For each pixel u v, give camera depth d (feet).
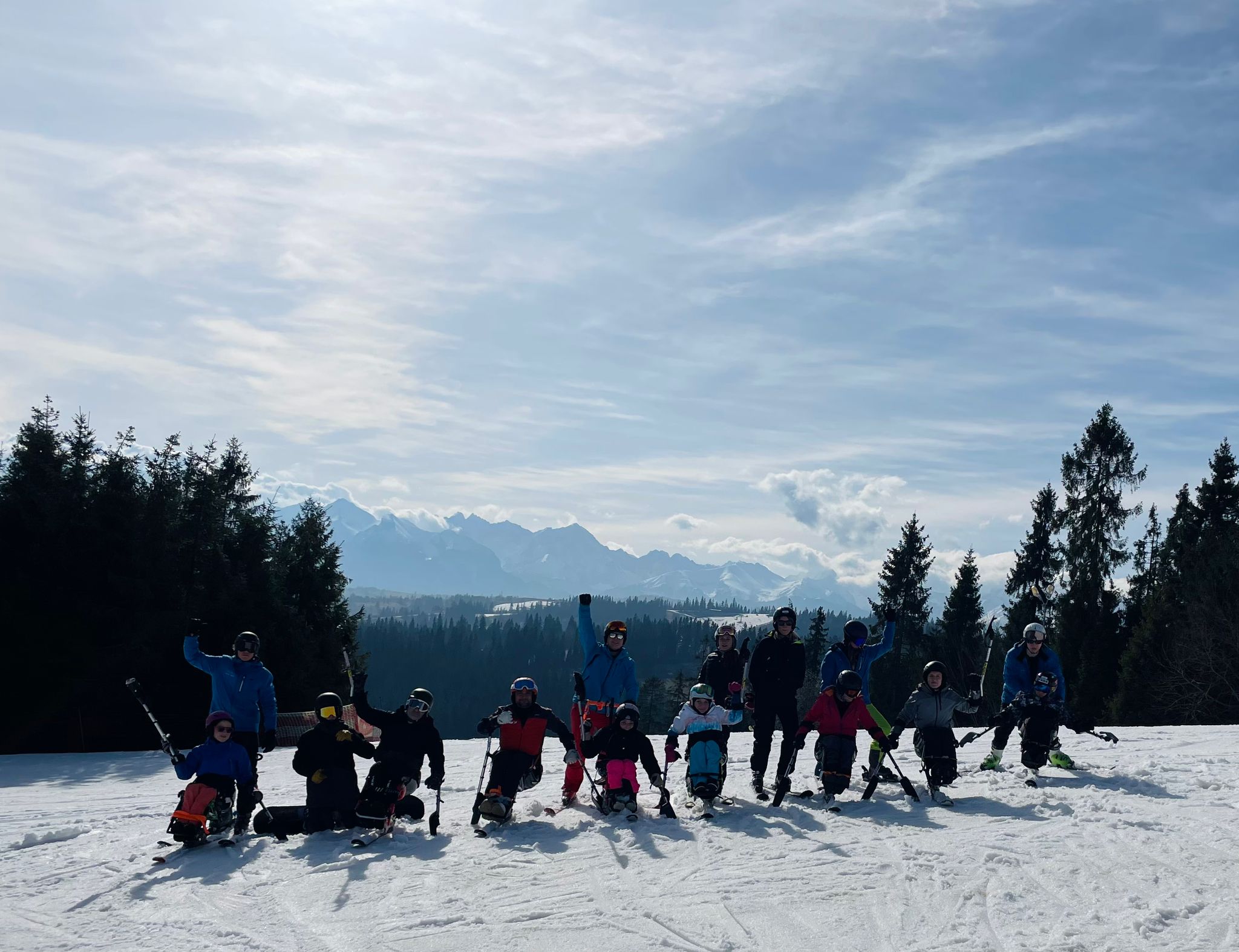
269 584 111.24
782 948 18.57
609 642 32.99
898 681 186.19
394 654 651.66
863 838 26.43
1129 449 181.57
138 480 98.17
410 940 19.71
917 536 214.69
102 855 27.71
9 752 84.33
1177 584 147.23
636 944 19.04
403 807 29.96
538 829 29.12
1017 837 25.99
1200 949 17.79
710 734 30.86
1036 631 35.35
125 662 89.86
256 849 27.76
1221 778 33.22
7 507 88.63
